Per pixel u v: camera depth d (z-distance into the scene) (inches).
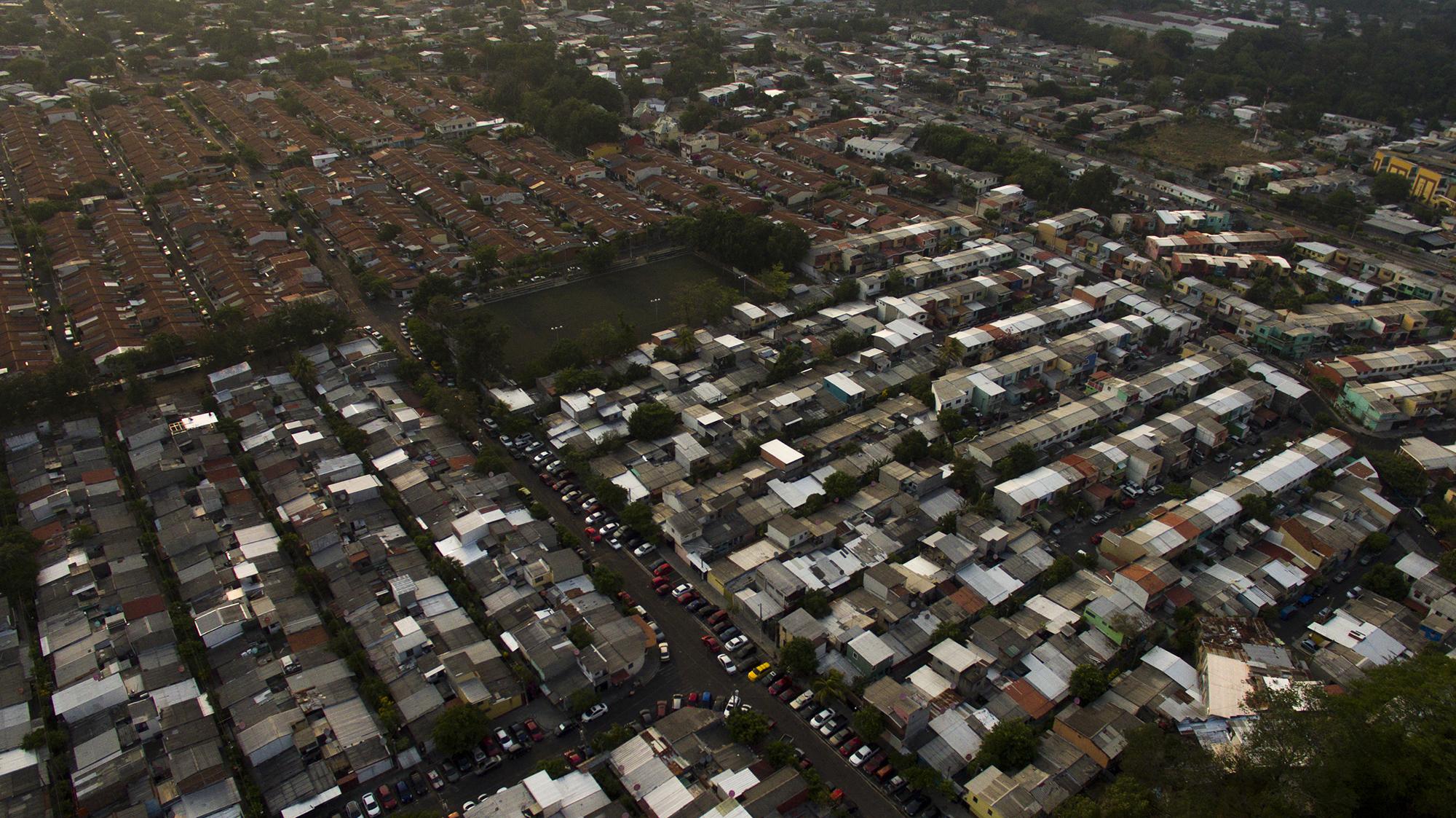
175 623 4338.1
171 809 3535.9
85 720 3882.9
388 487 5398.6
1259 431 6190.9
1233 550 4965.6
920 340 7047.2
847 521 5137.8
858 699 4040.4
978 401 6274.6
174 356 6535.4
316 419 5984.3
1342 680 4111.7
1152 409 6333.7
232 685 4042.8
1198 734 3799.2
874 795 3715.6
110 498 5162.4
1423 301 7682.1
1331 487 5418.3
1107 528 5280.5
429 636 4323.3
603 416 6082.7
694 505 5113.2
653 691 4190.5
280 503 5157.5
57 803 3558.1
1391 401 6259.8
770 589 4658.0
